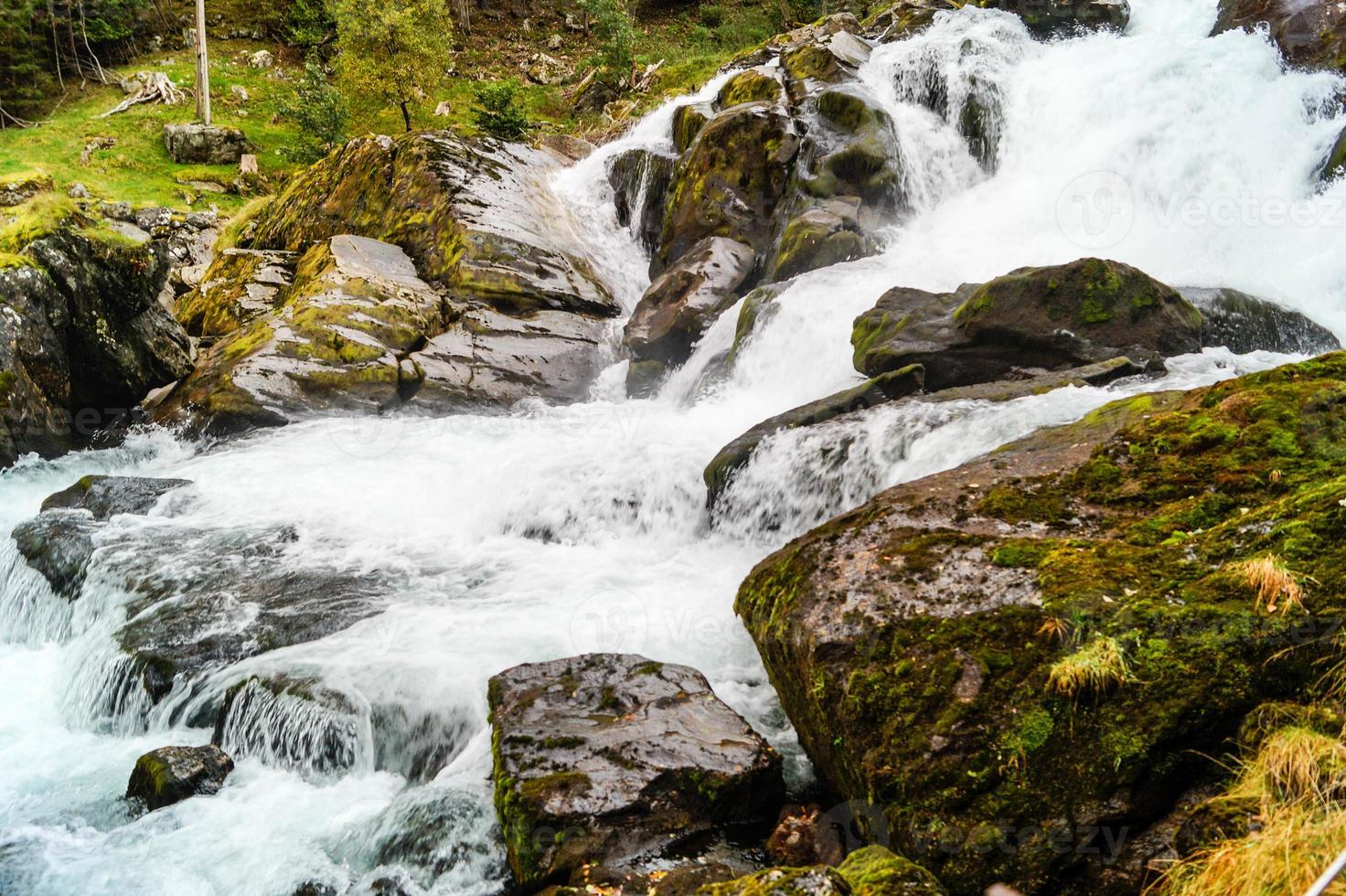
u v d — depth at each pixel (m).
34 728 6.87
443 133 16.86
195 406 11.95
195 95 29.38
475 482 9.41
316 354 12.23
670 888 3.98
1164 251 11.09
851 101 13.88
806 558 5.13
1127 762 3.45
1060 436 5.74
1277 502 4.09
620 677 5.34
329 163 17.97
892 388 8.10
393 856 4.85
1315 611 3.50
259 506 9.44
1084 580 4.06
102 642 7.31
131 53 31.89
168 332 13.19
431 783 5.21
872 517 5.21
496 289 14.07
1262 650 3.48
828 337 10.24
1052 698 3.67
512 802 4.43
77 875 4.98
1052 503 4.93
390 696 5.96
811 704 4.50
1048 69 14.23
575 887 4.05
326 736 5.84
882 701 4.06
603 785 4.45
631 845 4.28
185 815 5.46
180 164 26.16
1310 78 11.80
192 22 33.53
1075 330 7.89
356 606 7.23
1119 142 12.65
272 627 6.99
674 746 4.70
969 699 3.85
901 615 4.36
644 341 12.66
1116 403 5.96
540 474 9.12
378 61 25.02
